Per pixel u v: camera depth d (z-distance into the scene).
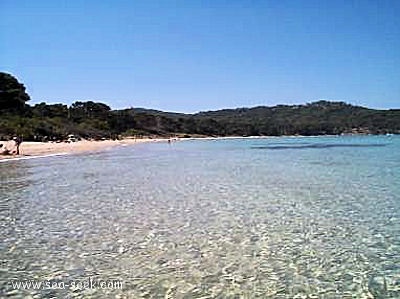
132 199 20.06
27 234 13.58
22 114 100.81
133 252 11.73
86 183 25.83
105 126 119.50
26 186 24.41
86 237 13.20
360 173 32.06
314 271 10.29
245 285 9.43
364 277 9.89
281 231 14.04
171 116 167.00
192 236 13.36
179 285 9.41
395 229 14.32
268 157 51.03
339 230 14.20
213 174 31.42
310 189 23.56
